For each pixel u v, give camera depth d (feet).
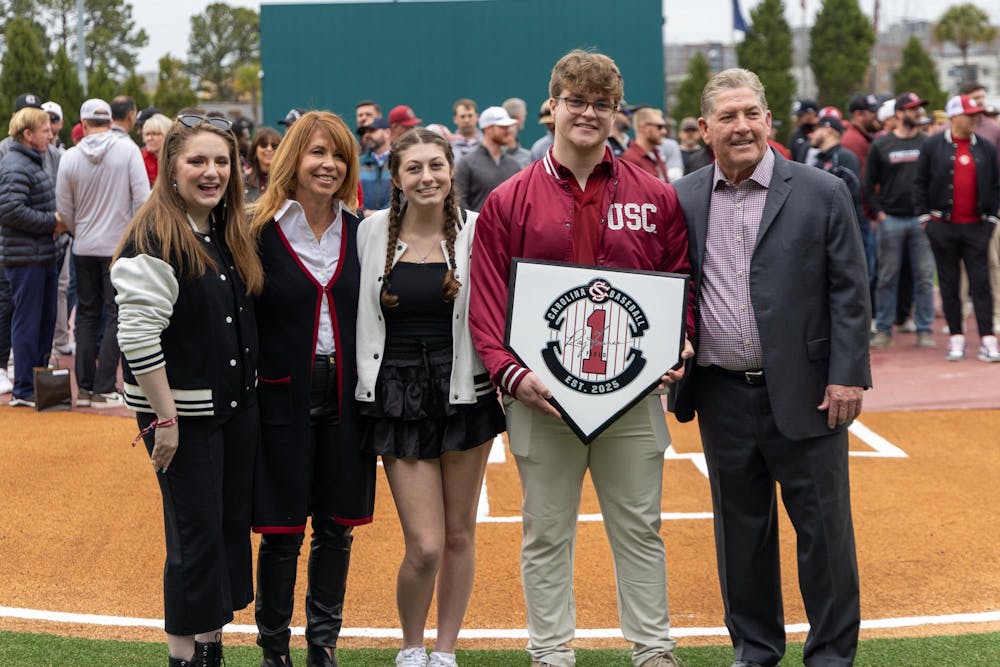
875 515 20.71
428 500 13.60
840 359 13.07
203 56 250.78
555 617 14.02
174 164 12.47
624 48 58.49
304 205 13.51
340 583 14.03
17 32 88.84
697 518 20.71
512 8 58.54
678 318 13.30
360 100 59.06
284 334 13.30
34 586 17.46
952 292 33.76
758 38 125.59
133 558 18.72
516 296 13.24
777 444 13.41
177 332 12.44
